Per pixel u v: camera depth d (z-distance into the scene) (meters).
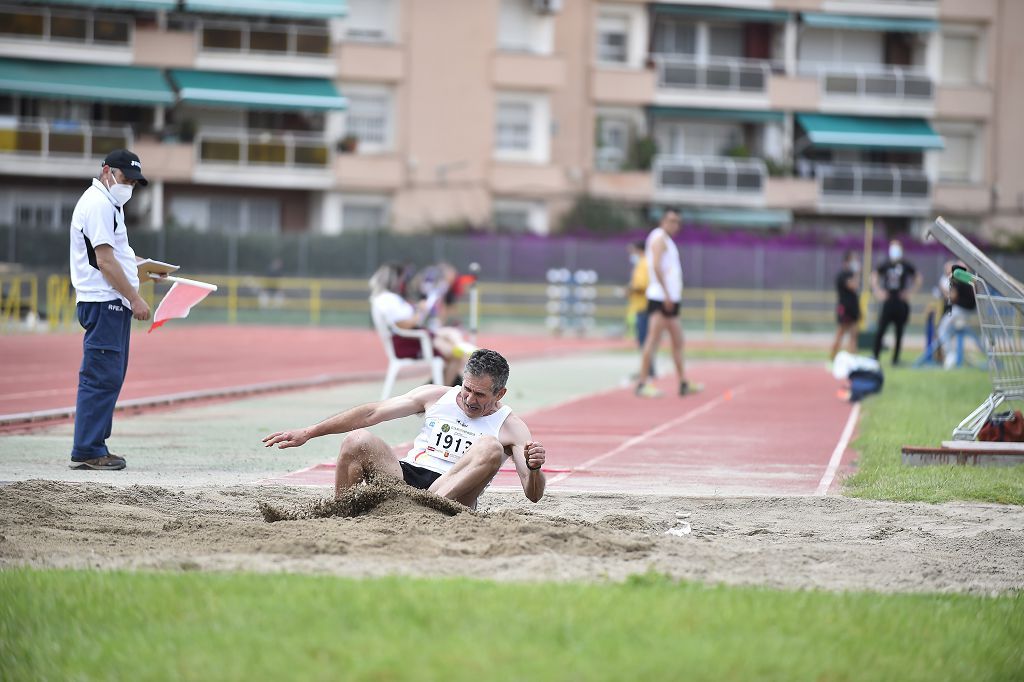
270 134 126.44
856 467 28.61
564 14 138.50
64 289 94.44
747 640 12.13
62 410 37.53
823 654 11.95
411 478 19.84
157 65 122.12
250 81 124.06
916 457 28.09
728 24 144.62
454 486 19.25
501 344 91.94
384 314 41.62
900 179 142.75
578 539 17.33
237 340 86.50
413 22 130.88
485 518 18.53
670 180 137.62
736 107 141.38
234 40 123.88
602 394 48.94
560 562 15.96
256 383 52.91
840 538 19.58
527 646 11.55
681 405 44.81
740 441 34.03
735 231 134.88
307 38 126.06
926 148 142.25
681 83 140.25
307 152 125.44
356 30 132.00
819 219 145.50
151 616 12.72
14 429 34.53
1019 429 28.95
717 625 12.63
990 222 146.00
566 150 138.75
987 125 147.50
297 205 130.38
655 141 141.38
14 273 103.06
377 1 132.38
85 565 15.60
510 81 132.88
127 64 121.31
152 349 74.94
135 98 118.06
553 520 18.97
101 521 18.70
